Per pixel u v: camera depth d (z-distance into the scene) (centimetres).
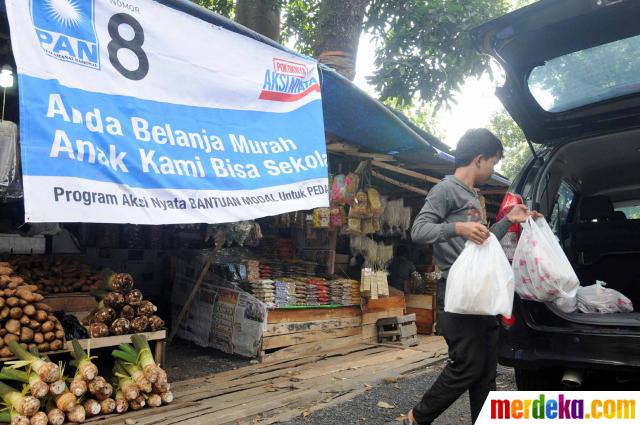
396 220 746
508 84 403
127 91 365
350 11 850
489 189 917
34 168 304
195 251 695
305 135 480
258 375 508
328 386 468
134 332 446
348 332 664
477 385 296
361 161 689
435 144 760
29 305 389
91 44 349
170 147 380
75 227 662
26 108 307
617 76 372
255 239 636
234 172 417
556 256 315
